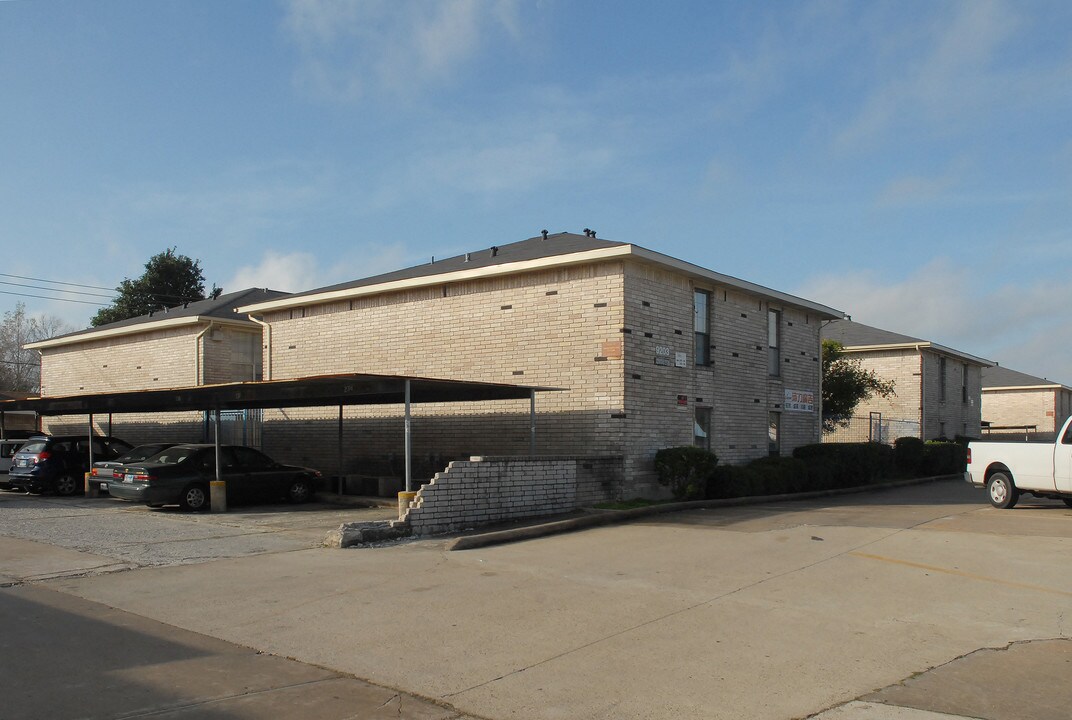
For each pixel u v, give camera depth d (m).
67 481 21.16
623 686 6.14
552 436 18.44
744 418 21.52
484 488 14.23
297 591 9.32
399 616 8.20
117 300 56.47
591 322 18.00
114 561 11.20
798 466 20.75
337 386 15.41
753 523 14.68
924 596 8.91
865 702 5.76
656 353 18.44
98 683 6.19
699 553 11.57
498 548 12.20
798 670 6.47
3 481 23.25
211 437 26.97
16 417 36.72
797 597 8.88
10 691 5.98
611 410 17.53
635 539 12.93
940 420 35.44
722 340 20.81
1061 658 6.77
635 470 17.62
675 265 18.50
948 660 6.71
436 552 11.87
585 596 8.98
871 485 23.66
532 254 19.62
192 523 15.35
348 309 23.12
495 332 19.69
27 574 10.31
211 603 8.78
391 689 6.13
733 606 8.50
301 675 6.45
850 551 11.59
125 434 30.61
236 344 28.84
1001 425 49.69
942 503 18.78
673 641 7.26
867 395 31.61
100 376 32.28
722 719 5.48
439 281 20.41
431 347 21.00
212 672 6.50
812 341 25.06
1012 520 14.95
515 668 6.58
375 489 20.92
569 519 14.46
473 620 8.02
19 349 59.09
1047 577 9.86
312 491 19.86
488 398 17.38
